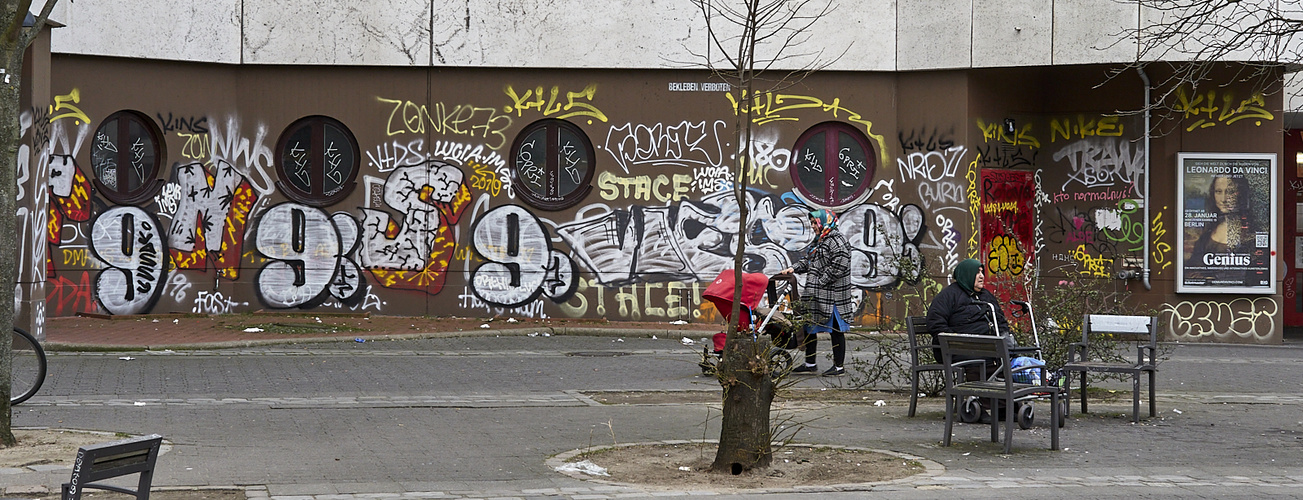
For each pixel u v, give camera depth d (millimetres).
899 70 18141
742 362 7844
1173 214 18234
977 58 17625
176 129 17859
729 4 18016
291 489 7078
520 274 18500
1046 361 11125
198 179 18062
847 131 18406
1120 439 9336
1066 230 18844
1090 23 17078
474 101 18375
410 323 17703
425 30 18156
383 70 18344
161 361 13641
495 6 18188
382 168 18391
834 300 12992
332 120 18422
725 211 18422
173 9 17594
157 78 17703
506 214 18469
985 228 18266
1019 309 11641
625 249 18484
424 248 18453
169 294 17922
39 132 14500
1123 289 18516
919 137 18172
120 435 8836
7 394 8297
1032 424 9945
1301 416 10609
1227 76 17953
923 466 8039
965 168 17938
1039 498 7012
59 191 17047
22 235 14188
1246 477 7738
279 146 18359
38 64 14406
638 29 18172
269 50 18078
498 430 9492
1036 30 17328
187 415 9938
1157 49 16984
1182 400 11586
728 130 18359
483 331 17047
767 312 12461
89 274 17359
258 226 18344
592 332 17375
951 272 18000
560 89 18391
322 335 16109
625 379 12820
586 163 18500
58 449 8172
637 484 7418
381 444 8781
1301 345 18062
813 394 11734
